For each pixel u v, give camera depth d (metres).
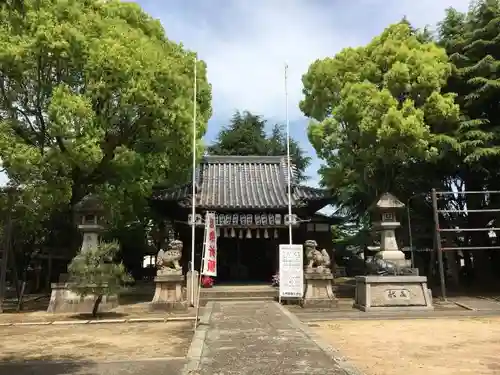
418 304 15.38
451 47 21.05
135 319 13.55
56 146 15.48
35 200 15.34
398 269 15.96
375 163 19.67
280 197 24.19
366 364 7.62
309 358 7.55
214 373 6.66
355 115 18.12
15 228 18.30
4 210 15.93
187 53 20.23
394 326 12.25
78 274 14.15
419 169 21.39
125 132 17.58
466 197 22.39
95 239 16.09
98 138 15.27
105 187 18.75
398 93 18.59
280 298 17.08
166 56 18.17
